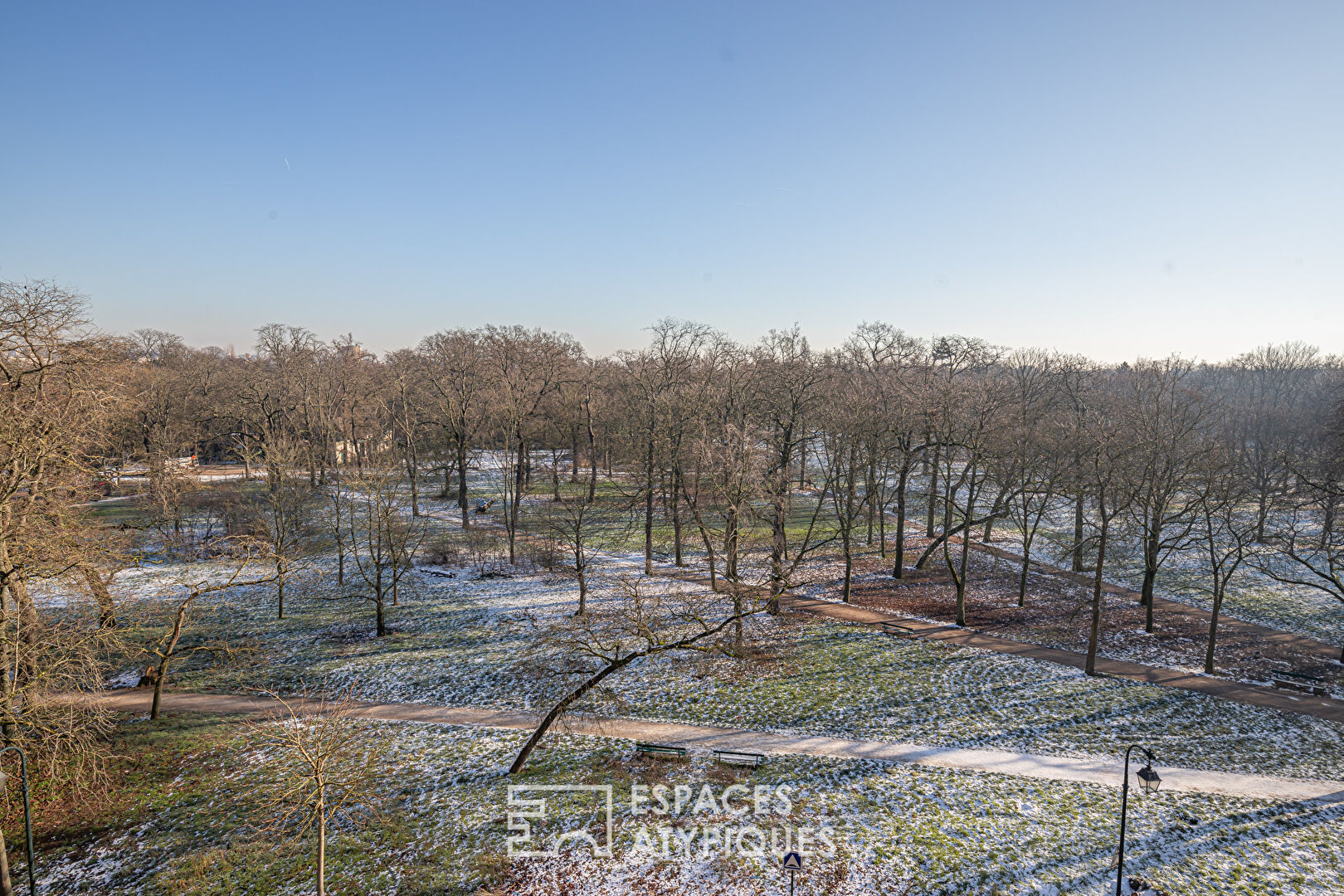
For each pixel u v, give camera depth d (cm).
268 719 2619
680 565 4550
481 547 4869
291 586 4119
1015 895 1712
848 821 2012
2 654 1977
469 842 1981
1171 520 3391
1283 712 2617
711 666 3050
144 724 2586
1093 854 1852
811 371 4322
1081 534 4584
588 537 4966
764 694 2803
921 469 5775
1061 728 2514
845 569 4222
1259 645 3294
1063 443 3781
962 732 2502
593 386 6694
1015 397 4403
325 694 2795
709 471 3575
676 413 4347
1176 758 2316
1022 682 2872
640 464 4953
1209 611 3772
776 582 3566
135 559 2672
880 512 5038
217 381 7531
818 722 2584
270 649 3262
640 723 2600
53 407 2209
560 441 7156
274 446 4403
